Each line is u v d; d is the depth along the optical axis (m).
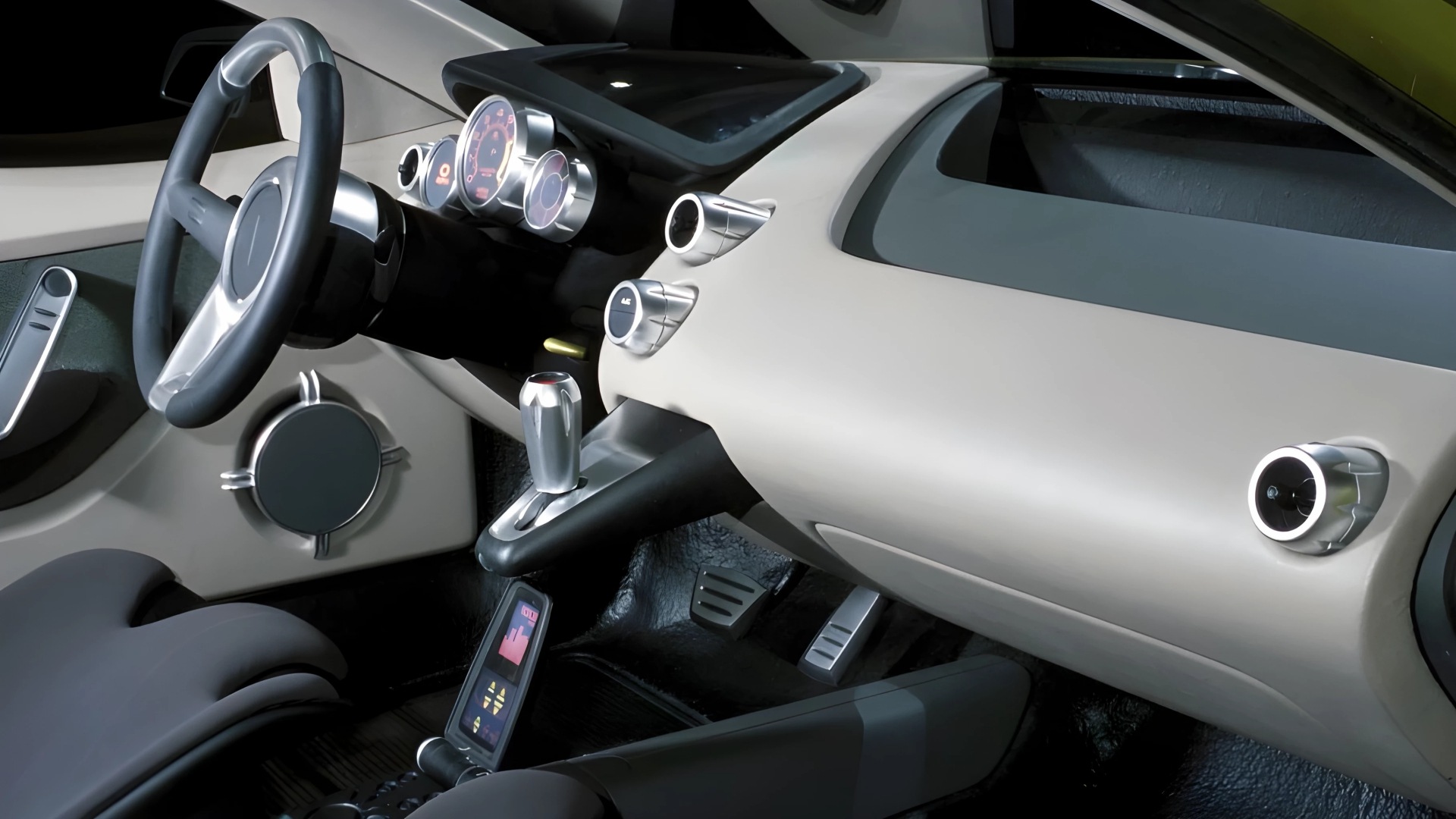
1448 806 0.76
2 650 0.93
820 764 1.08
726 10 1.36
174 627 0.90
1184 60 1.04
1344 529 0.58
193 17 1.31
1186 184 1.09
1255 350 0.68
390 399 1.55
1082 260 0.84
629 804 0.89
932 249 0.91
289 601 1.53
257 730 0.77
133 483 1.35
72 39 1.26
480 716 1.23
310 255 0.87
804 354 0.86
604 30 1.57
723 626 1.61
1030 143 1.20
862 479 0.81
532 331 1.17
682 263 1.01
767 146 1.12
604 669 1.65
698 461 0.93
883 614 1.55
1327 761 0.81
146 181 1.33
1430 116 0.67
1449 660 0.60
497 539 0.90
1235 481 0.63
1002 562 0.77
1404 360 0.65
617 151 1.11
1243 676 0.71
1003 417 0.74
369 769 1.36
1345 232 0.98
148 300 1.06
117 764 0.75
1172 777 1.29
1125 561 0.68
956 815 1.29
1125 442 0.68
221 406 0.89
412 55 1.41
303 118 0.90
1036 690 1.39
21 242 1.23
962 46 1.19
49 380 1.26
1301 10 0.66
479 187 1.12
